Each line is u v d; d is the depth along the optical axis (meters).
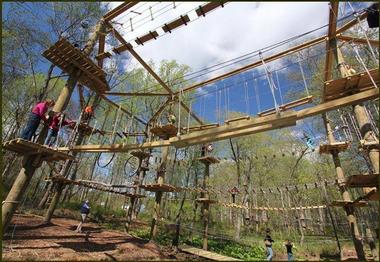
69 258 7.45
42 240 9.25
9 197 7.86
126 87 24.25
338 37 10.12
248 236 19.33
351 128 13.49
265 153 27.67
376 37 13.91
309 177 26.11
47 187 20.64
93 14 18.52
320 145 11.92
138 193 16.33
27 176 8.24
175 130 13.30
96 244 10.09
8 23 16.97
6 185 20.50
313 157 26.78
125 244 10.93
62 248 8.54
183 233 17.50
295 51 11.30
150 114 23.44
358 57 7.78
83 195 27.80
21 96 21.17
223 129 7.44
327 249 16.12
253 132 7.40
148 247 11.34
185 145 8.52
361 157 17.00
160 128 13.20
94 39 11.48
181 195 23.64
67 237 10.48
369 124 8.18
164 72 23.81
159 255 10.60
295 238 18.00
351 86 8.03
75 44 9.80
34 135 8.42
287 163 27.77
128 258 8.98
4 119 21.50
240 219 19.58
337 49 9.84
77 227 12.87
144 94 14.98
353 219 10.77
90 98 18.52
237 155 28.12
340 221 21.80
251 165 27.89
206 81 14.06
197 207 24.45
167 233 16.77
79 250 8.70
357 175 7.13
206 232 14.30
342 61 9.55
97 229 14.25
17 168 22.97
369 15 7.80
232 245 16.03
